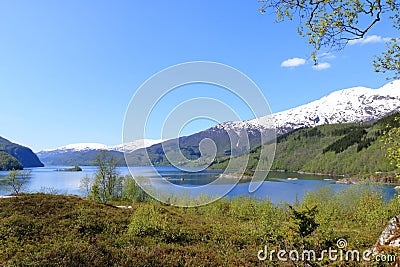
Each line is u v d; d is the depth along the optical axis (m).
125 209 21.61
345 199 29.94
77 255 9.26
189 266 10.01
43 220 15.63
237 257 11.72
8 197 20.33
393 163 7.21
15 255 10.23
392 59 6.71
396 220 8.54
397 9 5.46
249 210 24.30
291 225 8.29
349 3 5.38
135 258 9.92
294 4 5.50
